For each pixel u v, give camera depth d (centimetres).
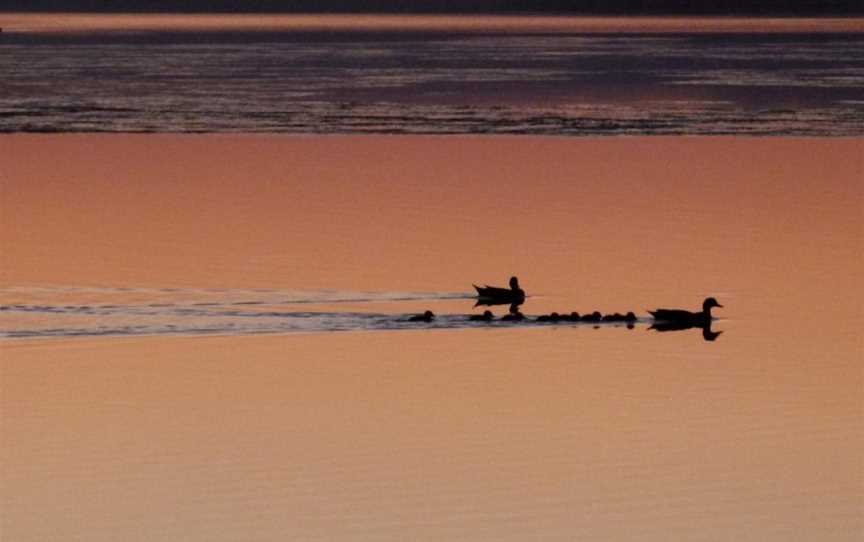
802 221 16350
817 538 8312
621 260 14462
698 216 16612
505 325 12181
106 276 13462
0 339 11544
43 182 18788
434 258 14400
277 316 12256
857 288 13425
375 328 12031
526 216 16575
